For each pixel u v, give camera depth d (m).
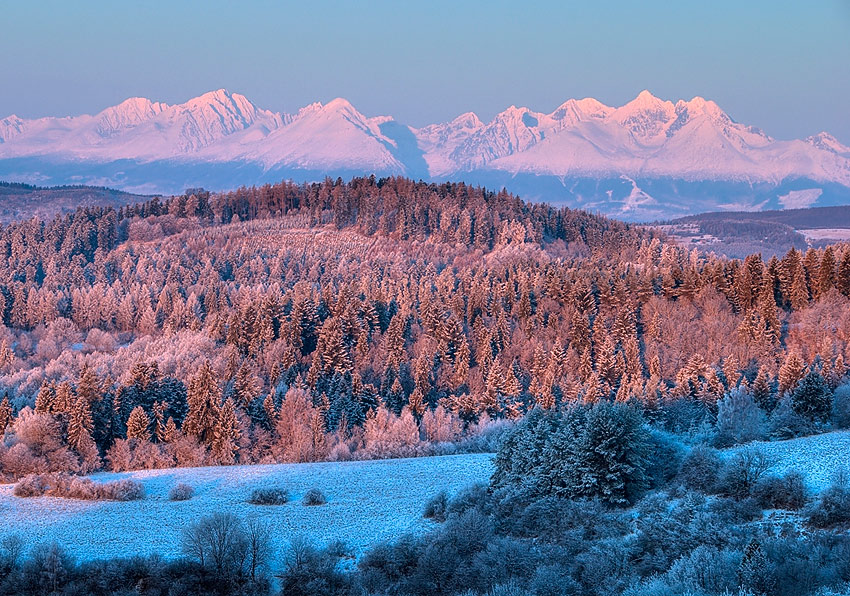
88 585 71.00
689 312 174.12
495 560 64.69
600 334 166.62
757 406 116.25
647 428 85.81
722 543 60.91
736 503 69.25
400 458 117.00
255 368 156.12
